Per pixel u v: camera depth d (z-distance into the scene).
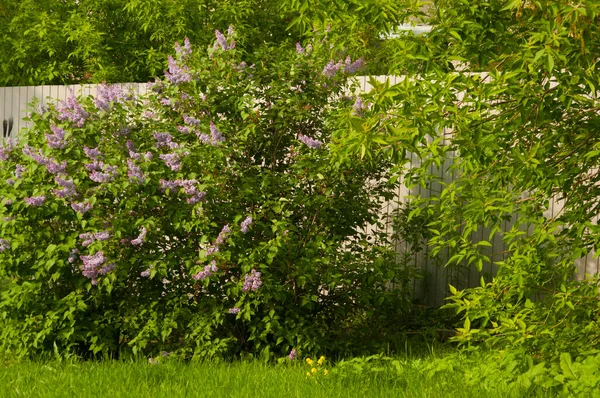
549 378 5.12
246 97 7.23
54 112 7.34
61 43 13.83
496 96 5.38
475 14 4.93
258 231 7.22
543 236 5.65
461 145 4.86
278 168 7.63
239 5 12.55
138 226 7.02
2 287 8.08
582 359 5.59
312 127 7.57
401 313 8.14
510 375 5.32
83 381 5.76
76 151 7.05
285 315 7.07
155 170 7.00
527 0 4.97
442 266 8.74
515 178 5.96
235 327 7.24
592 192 5.88
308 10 5.39
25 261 7.13
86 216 7.15
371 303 7.57
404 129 4.68
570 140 5.63
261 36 13.05
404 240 8.91
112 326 7.17
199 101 7.32
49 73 13.25
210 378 5.89
